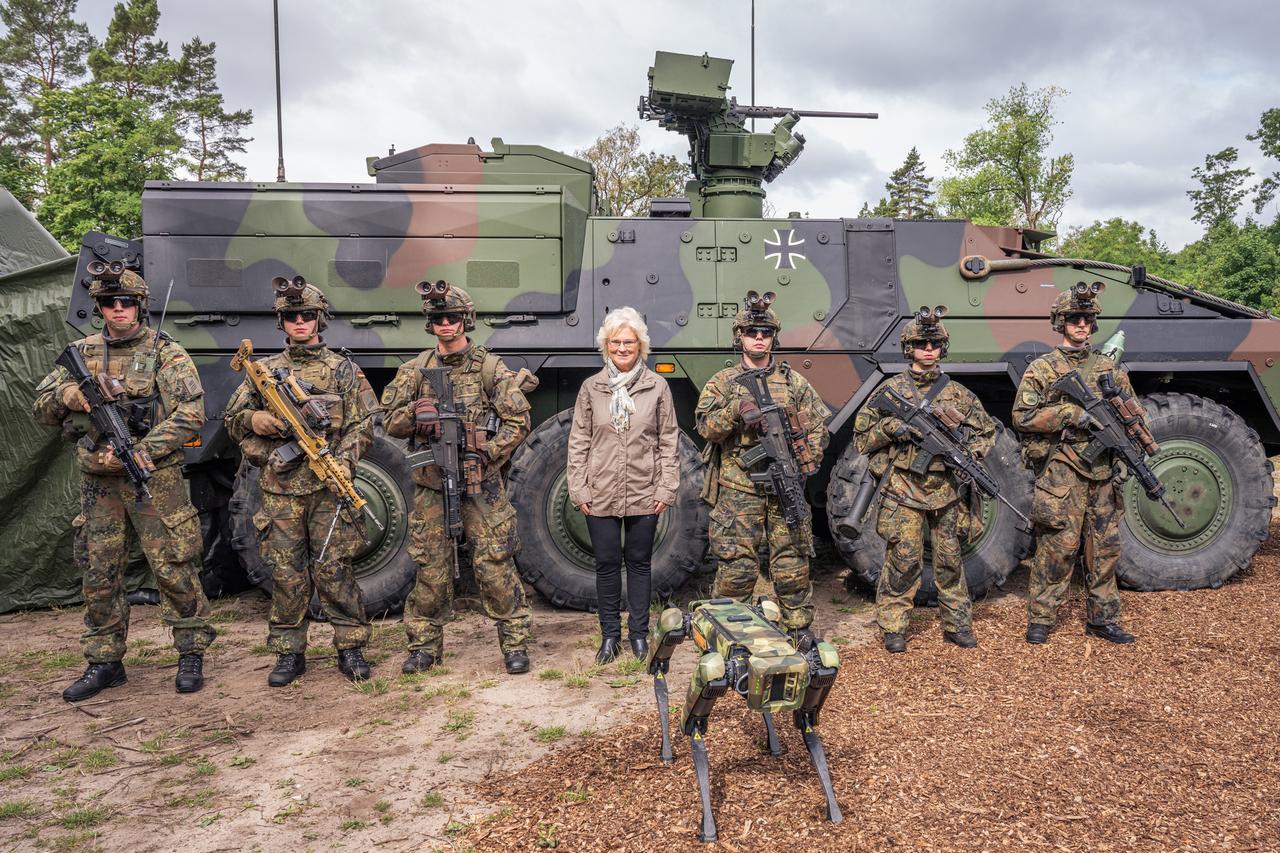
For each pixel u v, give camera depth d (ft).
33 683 14.82
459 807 10.04
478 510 14.56
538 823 9.46
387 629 17.52
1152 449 15.52
